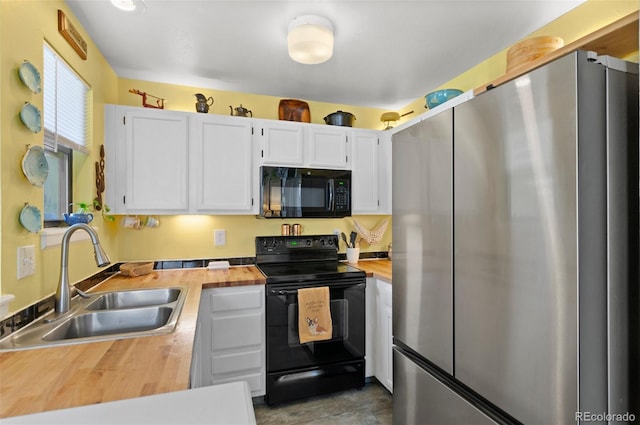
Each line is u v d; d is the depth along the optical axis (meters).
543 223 0.91
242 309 2.10
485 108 1.10
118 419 0.55
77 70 1.67
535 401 0.93
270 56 2.07
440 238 1.33
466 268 1.19
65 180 1.77
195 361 1.34
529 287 0.95
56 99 1.47
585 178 0.84
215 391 0.66
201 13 1.62
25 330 1.13
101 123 2.03
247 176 2.40
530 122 0.95
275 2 1.54
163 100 2.37
